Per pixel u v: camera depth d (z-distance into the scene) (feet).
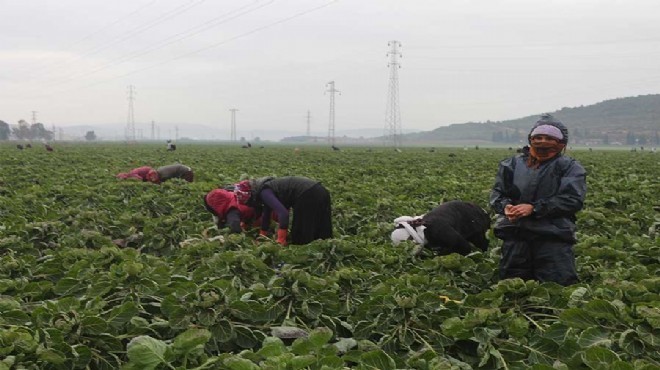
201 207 41.70
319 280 20.31
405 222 29.66
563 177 22.68
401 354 17.66
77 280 21.62
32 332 15.84
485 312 17.44
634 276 22.50
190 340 14.46
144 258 25.04
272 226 34.37
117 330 17.25
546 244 23.35
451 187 53.36
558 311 19.30
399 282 21.93
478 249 29.55
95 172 70.08
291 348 15.08
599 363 14.40
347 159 117.70
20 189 52.54
